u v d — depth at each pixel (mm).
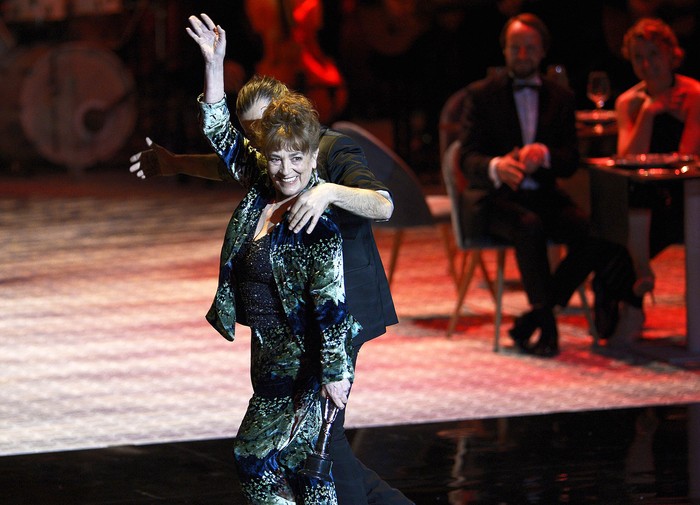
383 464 10797
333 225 7617
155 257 21719
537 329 16203
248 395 13047
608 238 14328
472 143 15094
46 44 33938
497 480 10352
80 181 33406
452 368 14070
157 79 34594
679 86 15258
